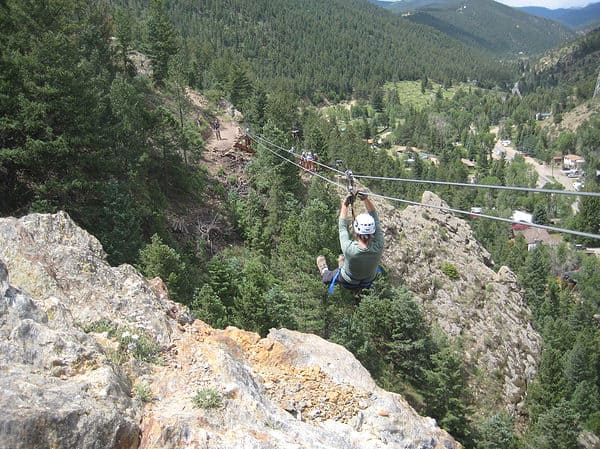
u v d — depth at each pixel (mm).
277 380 13164
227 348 13078
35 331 9617
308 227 41562
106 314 12148
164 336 12281
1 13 30938
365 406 13078
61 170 30688
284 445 9336
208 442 8883
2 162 28359
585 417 50219
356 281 7766
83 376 9344
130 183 36219
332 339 35781
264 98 74500
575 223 129000
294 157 52500
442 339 43125
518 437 43344
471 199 148375
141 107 42250
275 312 32750
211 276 36781
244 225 48375
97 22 55750
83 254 13773
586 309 79812
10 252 12656
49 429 7711
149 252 30656
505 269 58625
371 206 7875
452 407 38000
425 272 52812
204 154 56375
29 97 29016
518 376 49125
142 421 9211
